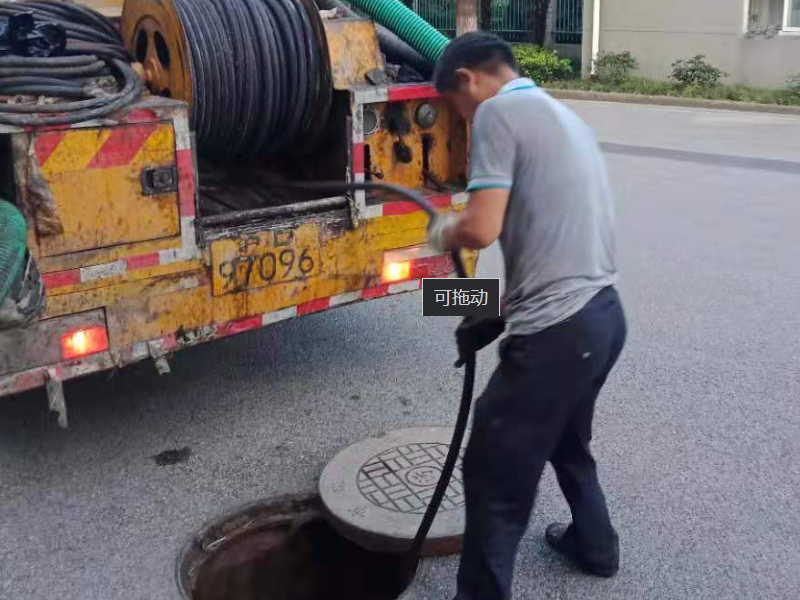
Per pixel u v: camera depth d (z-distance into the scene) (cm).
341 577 370
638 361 509
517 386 273
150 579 328
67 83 362
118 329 371
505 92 274
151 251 371
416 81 459
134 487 385
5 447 416
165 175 366
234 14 410
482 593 289
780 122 1386
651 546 345
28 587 322
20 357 351
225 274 394
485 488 282
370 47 442
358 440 421
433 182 458
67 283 353
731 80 1680
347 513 346
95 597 318
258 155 457
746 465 402
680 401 462
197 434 429
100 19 442
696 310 587
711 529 355
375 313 583
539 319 270
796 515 364
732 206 850
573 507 321
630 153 1115
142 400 463
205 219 387
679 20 1709
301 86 422
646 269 669
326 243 423
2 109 328
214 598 357
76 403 459
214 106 411
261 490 382
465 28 1392
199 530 355
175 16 392
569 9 2012
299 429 434
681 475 393
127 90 361
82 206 349
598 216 276
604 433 429
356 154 427
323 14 459
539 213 268
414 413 450
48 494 380
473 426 283
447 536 335
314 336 545
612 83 1750
